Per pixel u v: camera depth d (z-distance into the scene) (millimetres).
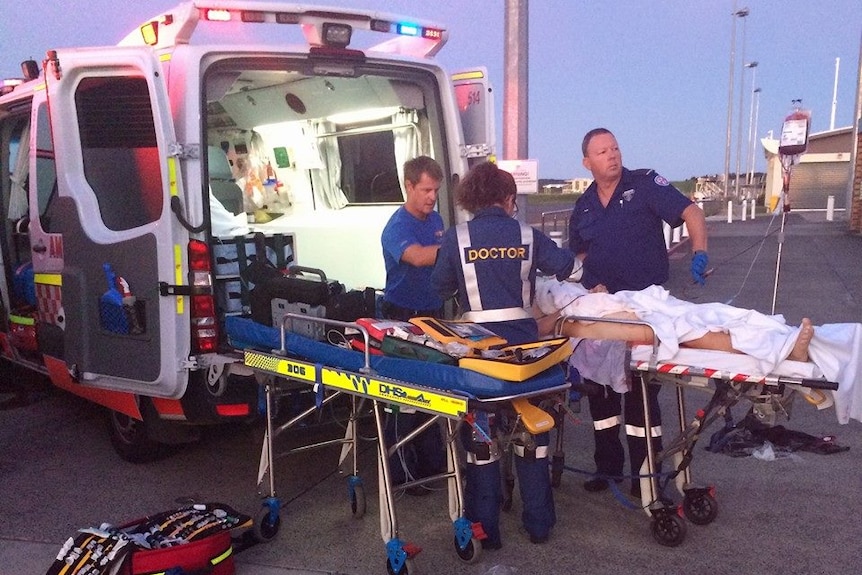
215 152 4887
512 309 3178
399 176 5203
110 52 3547
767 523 3600
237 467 4410
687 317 3189
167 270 3479
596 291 3654
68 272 3998
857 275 11516
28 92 4449
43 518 3768
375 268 5176
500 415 3215
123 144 3688
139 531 3035
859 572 3152
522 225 3211
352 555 3367
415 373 2922
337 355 3182
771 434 4609
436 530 3584
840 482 4051
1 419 5332
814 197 33812
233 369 3527
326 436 4766
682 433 3359
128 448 4418
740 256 14344
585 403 5637
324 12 3854
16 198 5047
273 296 3838
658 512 3389
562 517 3715
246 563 3303
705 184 38031
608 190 3975
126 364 3746
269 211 6203
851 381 2883
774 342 2936
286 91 5250
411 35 4301
